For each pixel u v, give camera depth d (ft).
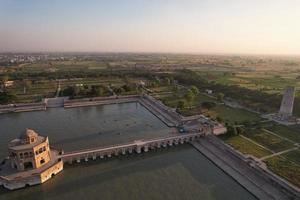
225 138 371.35
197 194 255.09
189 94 555.69
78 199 245.86
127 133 419.13
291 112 451.12
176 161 329.72
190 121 458.09
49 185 269.44
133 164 320.09
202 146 371.15
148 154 351.67
